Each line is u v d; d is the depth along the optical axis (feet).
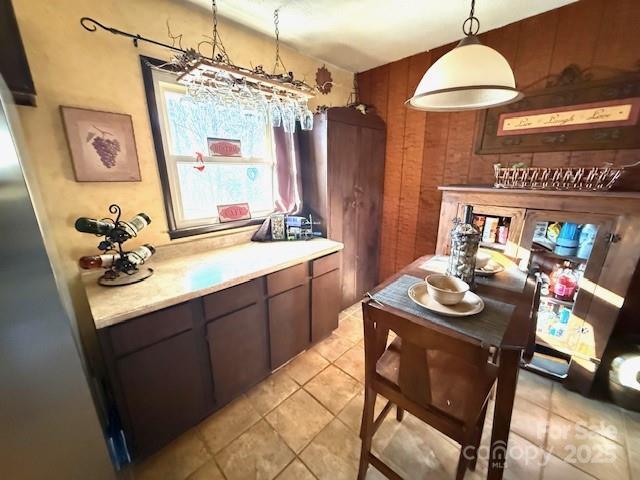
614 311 5.16
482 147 7.32
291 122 6.18
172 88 5.64
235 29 6.20
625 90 5.33
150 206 5.63
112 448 3.75
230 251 6.57
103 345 3.73
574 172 5.98
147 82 5.16
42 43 4.14
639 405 5.16
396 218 9.58
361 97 9.50
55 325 2.72
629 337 5.76
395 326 3.03
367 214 9.11
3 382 2.54
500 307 3.64
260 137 7.29
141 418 4.19
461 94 4.25
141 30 4.99
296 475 4.27
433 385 3.58
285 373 6.39
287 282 6.01
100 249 4.66
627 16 5.15
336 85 8.89
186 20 5.48
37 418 2.79
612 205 4.91
